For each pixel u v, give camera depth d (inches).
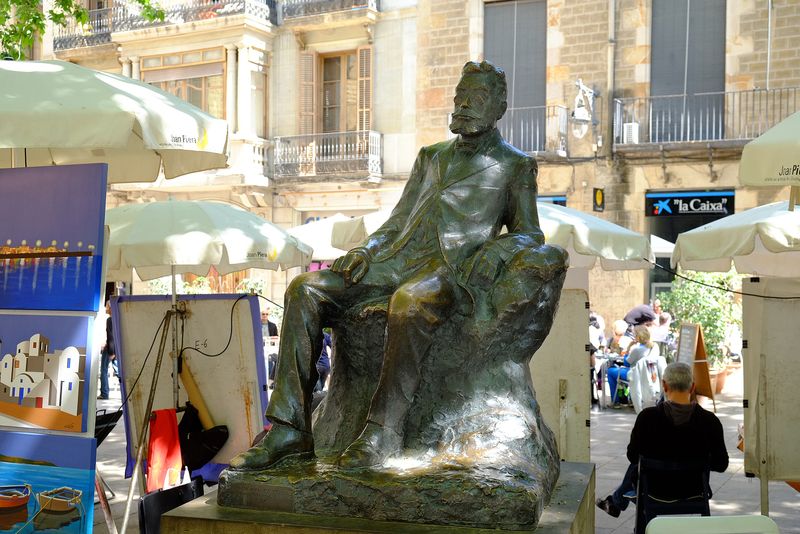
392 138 976.3
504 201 198.5
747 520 157.6
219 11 986.1
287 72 1013.2
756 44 827.4
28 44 516.4
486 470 166.6
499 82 197.6
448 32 941.8
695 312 642.8
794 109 815.1
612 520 320.8
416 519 160.7
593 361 598.5
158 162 300.4
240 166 991.6
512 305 182.9
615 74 880.9
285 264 377.1
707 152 840.3
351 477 165.0
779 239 344.2
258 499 169.5
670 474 241.9
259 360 308.3
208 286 913.5
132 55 1039.0
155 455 281.9
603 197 885.8
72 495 199.5
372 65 979.9
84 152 298.5
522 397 189.3
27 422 203.2
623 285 844.0
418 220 195.5
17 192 205.8
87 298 200.2
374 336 186.4
